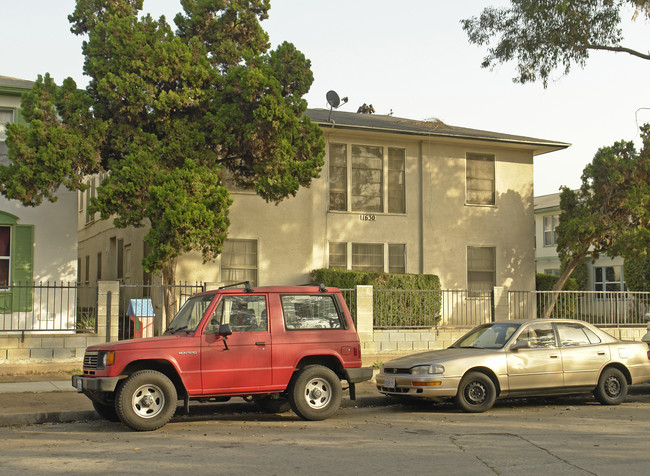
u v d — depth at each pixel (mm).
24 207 18266
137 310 15461
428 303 19312
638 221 21500
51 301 18359
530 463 7488
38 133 14984
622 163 21609
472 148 24672
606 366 12484
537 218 37531
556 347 12141
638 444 8586
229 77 16453
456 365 11438
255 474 6973
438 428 9867
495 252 24672
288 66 17094
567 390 12070
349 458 7750
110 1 16625
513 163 25266
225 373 9992
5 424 10469
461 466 7340
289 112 16188
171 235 15086
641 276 29375
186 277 20438
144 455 7945
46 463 7547
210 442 8773
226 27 17516
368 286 17188
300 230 21922
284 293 10617
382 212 23250
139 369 9844
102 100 16484
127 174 15086
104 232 26438
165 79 15867
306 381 10438
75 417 10898
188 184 15391
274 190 16562
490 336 12383
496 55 22703
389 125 23406
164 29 16750
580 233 21797
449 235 24016
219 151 17656
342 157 22875
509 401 13211
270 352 10258
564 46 21750
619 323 20047
